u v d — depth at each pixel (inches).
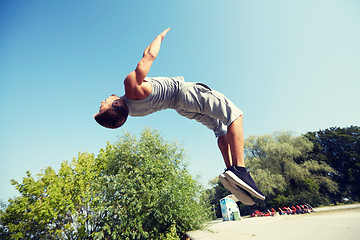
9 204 281.9
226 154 59.6
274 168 1124.5
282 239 131.5
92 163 318.3
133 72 49.8
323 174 1192.8
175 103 56.1
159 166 310.3
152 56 51.4
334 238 110.7
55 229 266.8
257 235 166.9
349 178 1277.1
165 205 268.5
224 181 50.0
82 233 255.6
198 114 60.4
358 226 152.1
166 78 56.8
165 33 57.4
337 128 1611.7
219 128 60.9
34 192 277.1
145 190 270.4
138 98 52.7
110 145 343.9
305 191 1025.5
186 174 329.4
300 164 1183.6
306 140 1246.3
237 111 50.7
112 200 274.8
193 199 320.8
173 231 259.8
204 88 52.4
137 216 258.1
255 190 44.4
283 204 975.0
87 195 274.7
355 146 1405.0
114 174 310.8
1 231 272.1
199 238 189.0
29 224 271.7
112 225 259.8
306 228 184.1
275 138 1251.2
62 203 260.4
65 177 295.7
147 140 344.5
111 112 55.6
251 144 1261.1
